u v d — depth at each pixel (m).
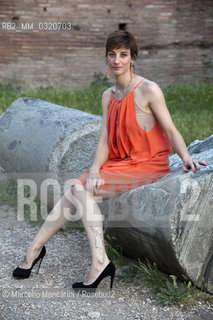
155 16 10.52
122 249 3.28
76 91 9.05
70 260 3.33
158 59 10.80
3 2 9.22
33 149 4.09
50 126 4.10
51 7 9.60
